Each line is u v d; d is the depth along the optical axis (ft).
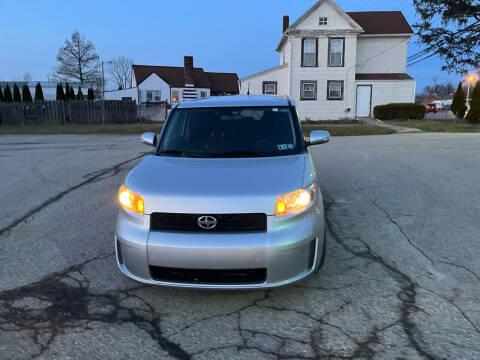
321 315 9.55
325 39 82.43
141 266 9.78
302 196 10.04
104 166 29.43
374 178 23.73
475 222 15.70
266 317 9.53
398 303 9.98
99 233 15.15
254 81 86.53
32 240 14.44
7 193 21.39
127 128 68.23
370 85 84.58
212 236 9.45
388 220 16.15
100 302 10.28
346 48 82.38
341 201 18.94
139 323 9.35
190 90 142.51
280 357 8.06
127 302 10.28
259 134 13.56
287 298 10.37
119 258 10.61
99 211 17.94
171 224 9.76
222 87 157.99
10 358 8.09
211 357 8.09
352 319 9.36
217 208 9.55
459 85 82.69
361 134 54.13
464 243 13.65
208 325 9.24
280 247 9.36
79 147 42.55
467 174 24.18
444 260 12.38
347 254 12.97
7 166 30.12
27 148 42.14
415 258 12.57
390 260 12.48
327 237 14.46
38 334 8.92
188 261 9.40
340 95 84.12
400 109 79.66
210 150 13.07
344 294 10.50
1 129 71.82
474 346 8.28
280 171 10.92
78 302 10.28
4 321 9.43
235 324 9.27
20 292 10.76
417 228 15.19
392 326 9.04
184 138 13.76
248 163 11.78
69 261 12.68
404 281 11.11
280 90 86.53
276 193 9.76
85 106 89.30
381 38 86.12
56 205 18.94
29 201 19.70
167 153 13.29
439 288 10.68
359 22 89.40
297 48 83.10
